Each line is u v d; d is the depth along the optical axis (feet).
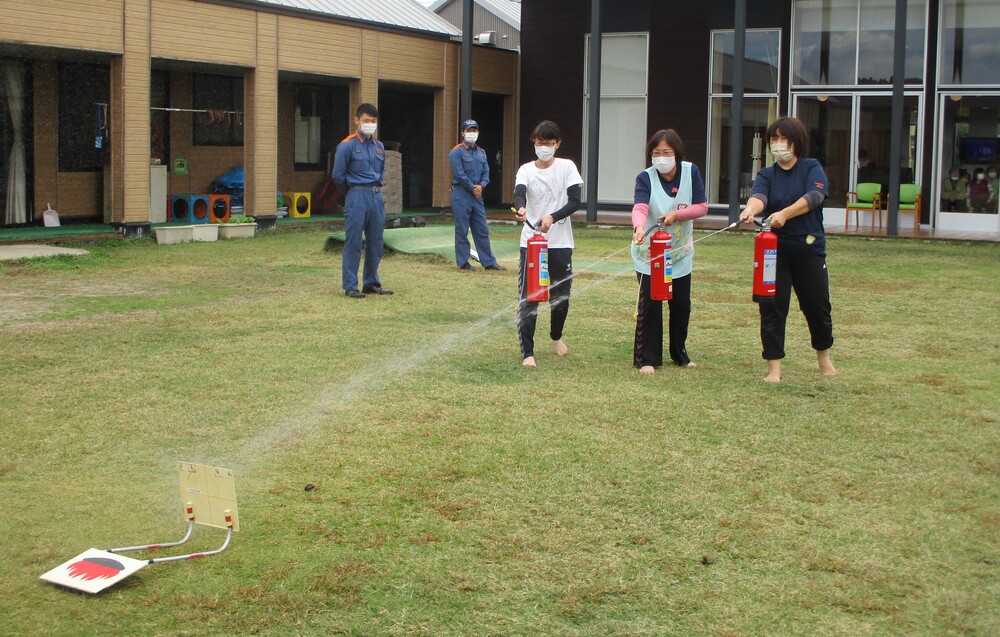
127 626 10.47
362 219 31.53
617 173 69.51
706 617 10.72
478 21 93.25
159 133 54.08
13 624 10.48
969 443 16.72
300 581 11.46
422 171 70.28
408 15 65.98
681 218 21.43
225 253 43.78
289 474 14.94
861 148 60.75
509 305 30.40
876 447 16.46
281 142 61.62
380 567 11.84
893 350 24.59
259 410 18.29
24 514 13.38
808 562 12.05
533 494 14.19
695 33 65.82
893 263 42.80
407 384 20.27
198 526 13.05
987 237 52.60
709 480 14.79
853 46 60.49
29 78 47.73
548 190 22.65
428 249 43.75
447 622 10.58
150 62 47.83
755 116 64.85
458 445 16.30
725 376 21.52
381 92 69.41
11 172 47.42
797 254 21.02
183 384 20.13
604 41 68.90
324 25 56.49
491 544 12.49
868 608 10.91
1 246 42.52
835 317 29.37
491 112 73.97
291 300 31.01
